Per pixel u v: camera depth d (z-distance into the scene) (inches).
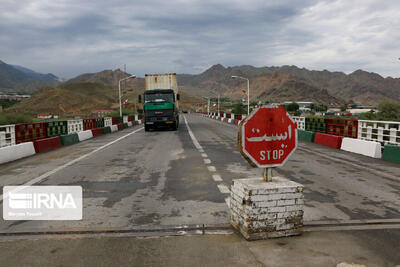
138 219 183.0
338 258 132.0
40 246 146.4
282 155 158.1
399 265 126.3
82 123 816.9
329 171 331.0
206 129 1077.1
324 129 649.0
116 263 129.1
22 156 454.9
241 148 151.2
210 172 323.9
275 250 139.3
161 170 337.7
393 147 394.3
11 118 1469.0
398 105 2130.9
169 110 949.8
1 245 147.8
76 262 130.2
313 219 181.5
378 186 264.7
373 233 159.8
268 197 149.5
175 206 208.5
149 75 1037.8
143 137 780.0
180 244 146.9
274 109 155.0
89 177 303.3
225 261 129.6
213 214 191.2
